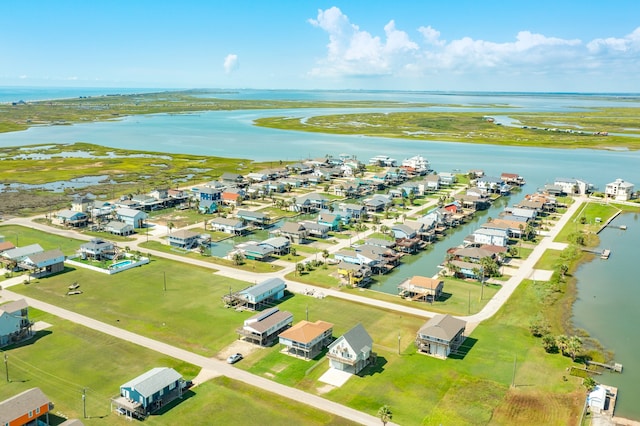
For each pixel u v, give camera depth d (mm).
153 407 80875
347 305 124188
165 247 170500
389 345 103750
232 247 173375
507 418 79562
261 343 102500
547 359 98938
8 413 72250
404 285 131000
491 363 96688
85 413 79812
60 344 102438
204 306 122312
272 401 83375
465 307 123688
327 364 95875
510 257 163125
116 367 93750
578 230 194250
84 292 130125
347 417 79188
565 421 79062
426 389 87500
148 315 116688
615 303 128500
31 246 154875
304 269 148375
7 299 124500
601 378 92938
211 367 94062
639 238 186250
